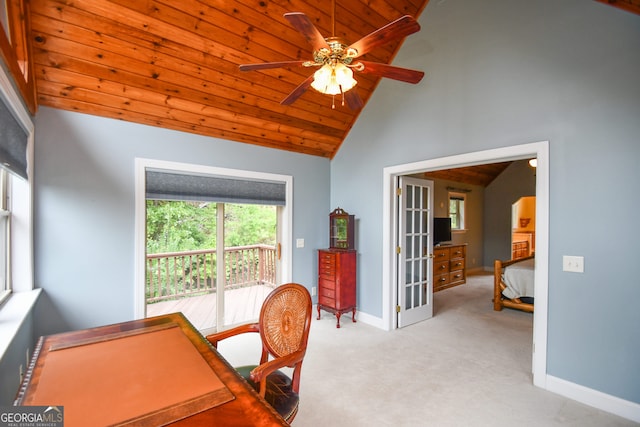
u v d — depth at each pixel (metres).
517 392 2.37
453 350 3.12
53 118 2.49
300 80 3.22
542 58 2.45
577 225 2.27
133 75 2.53
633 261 2.04
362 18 3.03
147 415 0.95
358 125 4.04
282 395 1.56
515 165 7.64
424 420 2.04
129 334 1.63
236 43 2.66
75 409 0.98
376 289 3.83
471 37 2.90
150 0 2.17
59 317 2.51
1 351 1.34
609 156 2.13
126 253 2.81
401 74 2.07
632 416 2.03
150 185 2.97
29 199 2.34
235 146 3.56
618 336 2.10
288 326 1.76
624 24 2.08
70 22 2.09
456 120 3.01
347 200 4.22
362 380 2.54
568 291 2.31
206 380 1.18
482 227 8.13
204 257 4.62
